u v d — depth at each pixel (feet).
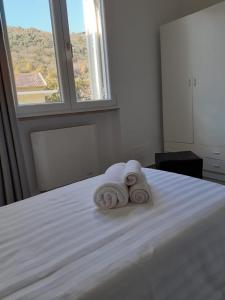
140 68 10.30
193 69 9.38
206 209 3.64
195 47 9.15
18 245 3.13
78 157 8.60
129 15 9.62
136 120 10.50
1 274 2.63
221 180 9.29
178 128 10.46
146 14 10.13
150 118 11.02
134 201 4.08
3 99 6.75
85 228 3.40
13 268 2.70
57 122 8.60
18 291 2.36
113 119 10.10
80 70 8.95
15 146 7.06
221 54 8.38
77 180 8.67
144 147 10.94
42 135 7.80
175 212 3.61
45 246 3.06
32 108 7.87
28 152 8.11
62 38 8.23
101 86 9.62
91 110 9.07
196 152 9.94
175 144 10.74
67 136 8.28
